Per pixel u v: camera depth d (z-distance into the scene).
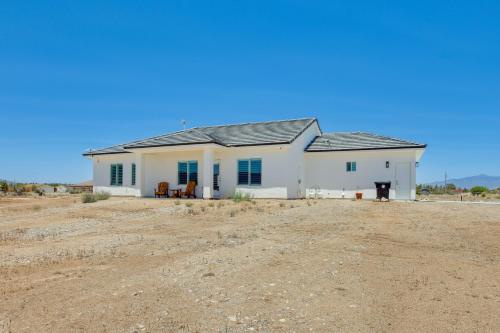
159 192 25.94
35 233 12.04
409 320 4.71
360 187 23.95
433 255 8.22
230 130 28.22
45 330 4.41
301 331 4.38
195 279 6.35
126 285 6.06
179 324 4.55
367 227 12.16
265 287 5.92
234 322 4.61
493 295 5.64
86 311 4.97
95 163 30.70
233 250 8.64
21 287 6.05
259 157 23.84
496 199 28.97
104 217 15.54
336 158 24.72
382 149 23.22
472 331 4.42
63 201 22.72
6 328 4.47
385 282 6.23
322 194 24.91
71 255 8.46
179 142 24.36
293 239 10.09
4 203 21.95
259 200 22.08
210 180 23.64
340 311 4.98
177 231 11.85
